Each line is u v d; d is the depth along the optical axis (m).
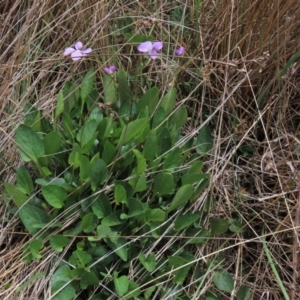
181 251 0.44
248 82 0.51
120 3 0.56
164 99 0.47
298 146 0.50
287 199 0.46
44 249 0.44
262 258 0.46
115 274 0.42
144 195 0.45
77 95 0.48
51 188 0.43
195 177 0.44
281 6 0.49
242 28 0.51
